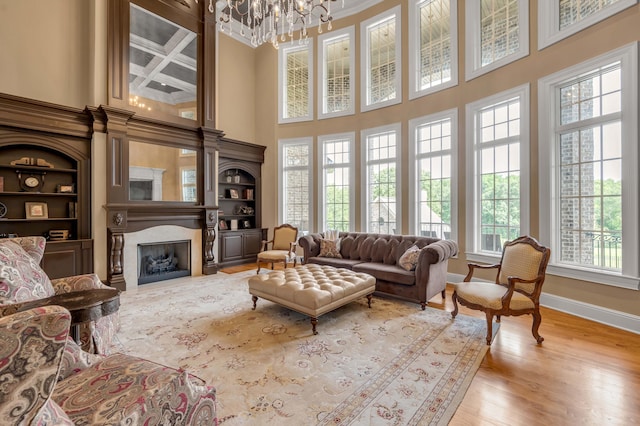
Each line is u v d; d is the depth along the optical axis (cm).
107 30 441
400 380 205
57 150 420
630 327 286
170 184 509
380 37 589
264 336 277
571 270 333
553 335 278
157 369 116
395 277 372
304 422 163
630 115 288
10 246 184
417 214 534
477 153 453
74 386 109
